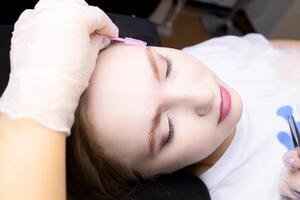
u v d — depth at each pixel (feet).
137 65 2.35
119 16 3.63
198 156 2.54
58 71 1.84
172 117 2.37
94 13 2.15
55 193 1.64
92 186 2.54
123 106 2.26
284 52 3.41
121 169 2.54
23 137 1.68
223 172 2.85
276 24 6.16
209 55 3.46
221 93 2.49
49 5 2.11
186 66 2.49
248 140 2.89
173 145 2.39
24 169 1.61
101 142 2.35
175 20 6.86
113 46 2.50
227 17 6.88
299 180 2.43
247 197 2.69
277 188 2.66
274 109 2.99
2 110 1.80
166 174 2.72
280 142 2.83
